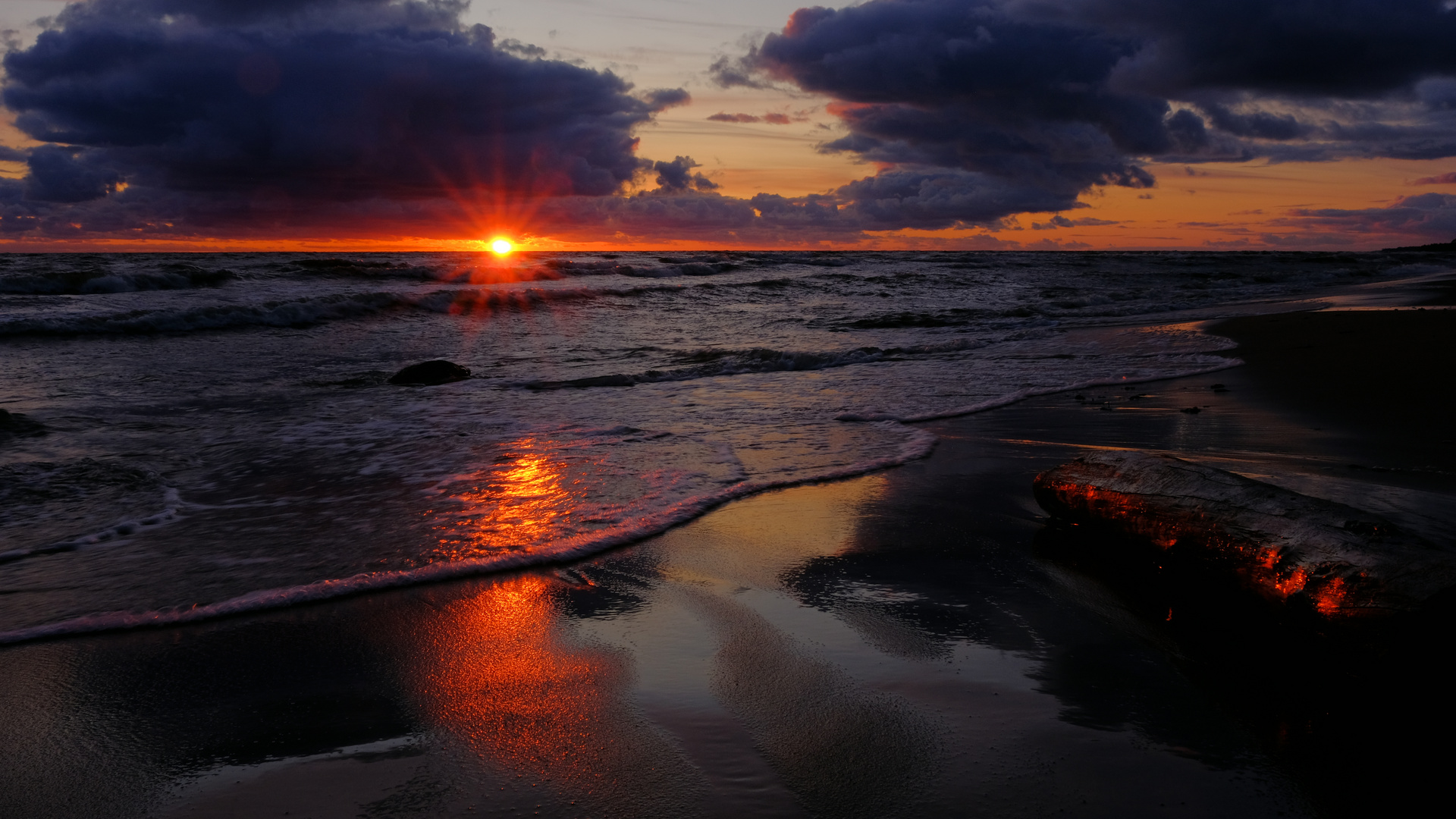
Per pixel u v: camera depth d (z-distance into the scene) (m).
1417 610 2.30
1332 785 2.02
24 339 13.46
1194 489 3.43
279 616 3.17
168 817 1.97
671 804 1.97
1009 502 4.66
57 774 2.15
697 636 2.94
